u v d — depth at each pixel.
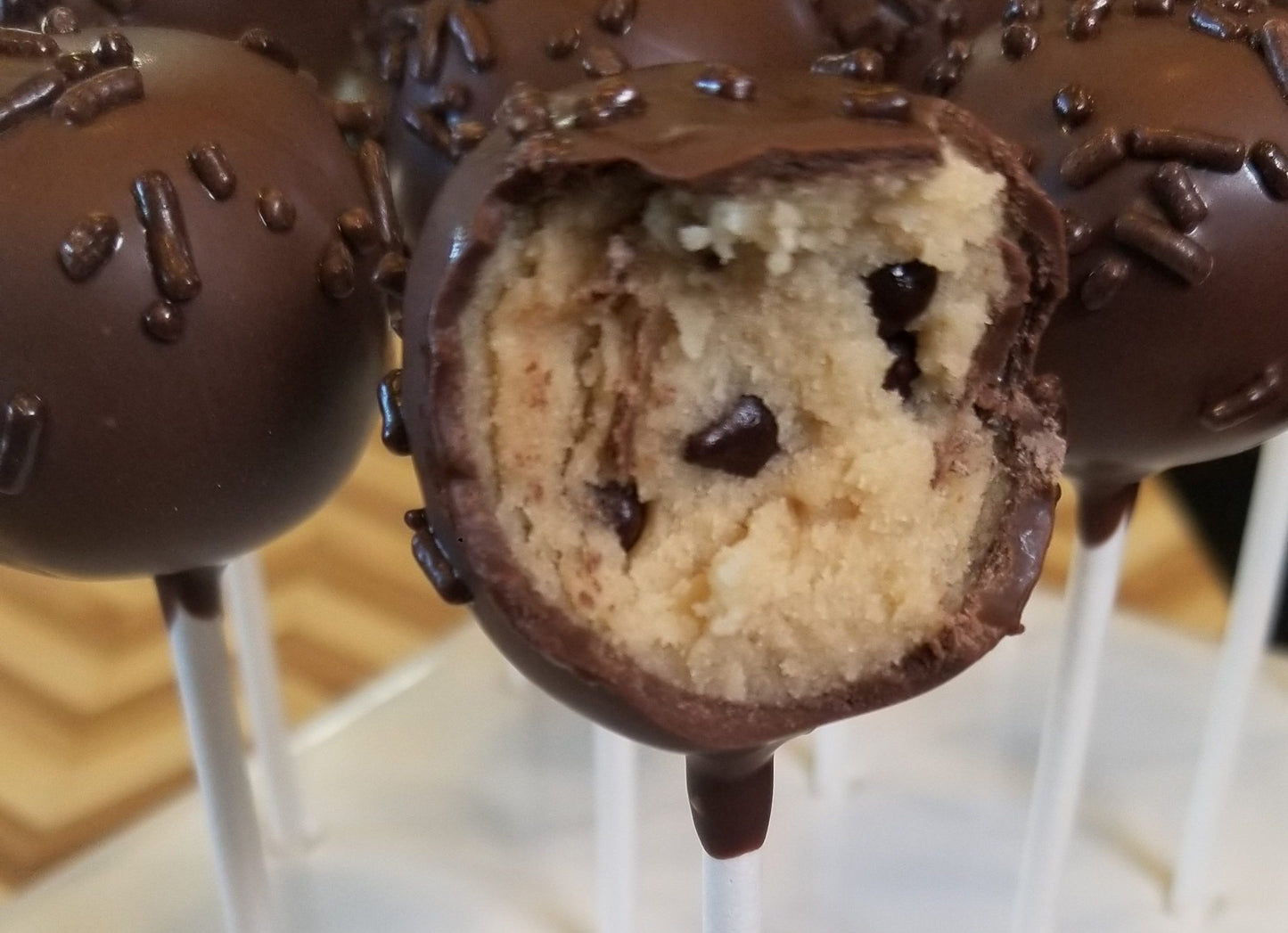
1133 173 0.12
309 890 0.18
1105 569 0.15
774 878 0.18
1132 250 0.12
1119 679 0.21
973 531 0.11
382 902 0.18
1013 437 0.11
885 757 0.20
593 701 0.10
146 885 0.18
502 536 0.10
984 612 0.10
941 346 0.10
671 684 0.10
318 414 0.12
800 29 0.14
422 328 0.09
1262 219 0.12
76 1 0.14
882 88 0.10
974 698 0.21
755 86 0.10
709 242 0.09
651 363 0.10
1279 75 0.12
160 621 0.25
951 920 0.18
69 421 0.11
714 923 0.12
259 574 0.18
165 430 0.11
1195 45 0.12
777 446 0.10
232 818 0.15
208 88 0.12
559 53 0.13
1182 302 0.12
